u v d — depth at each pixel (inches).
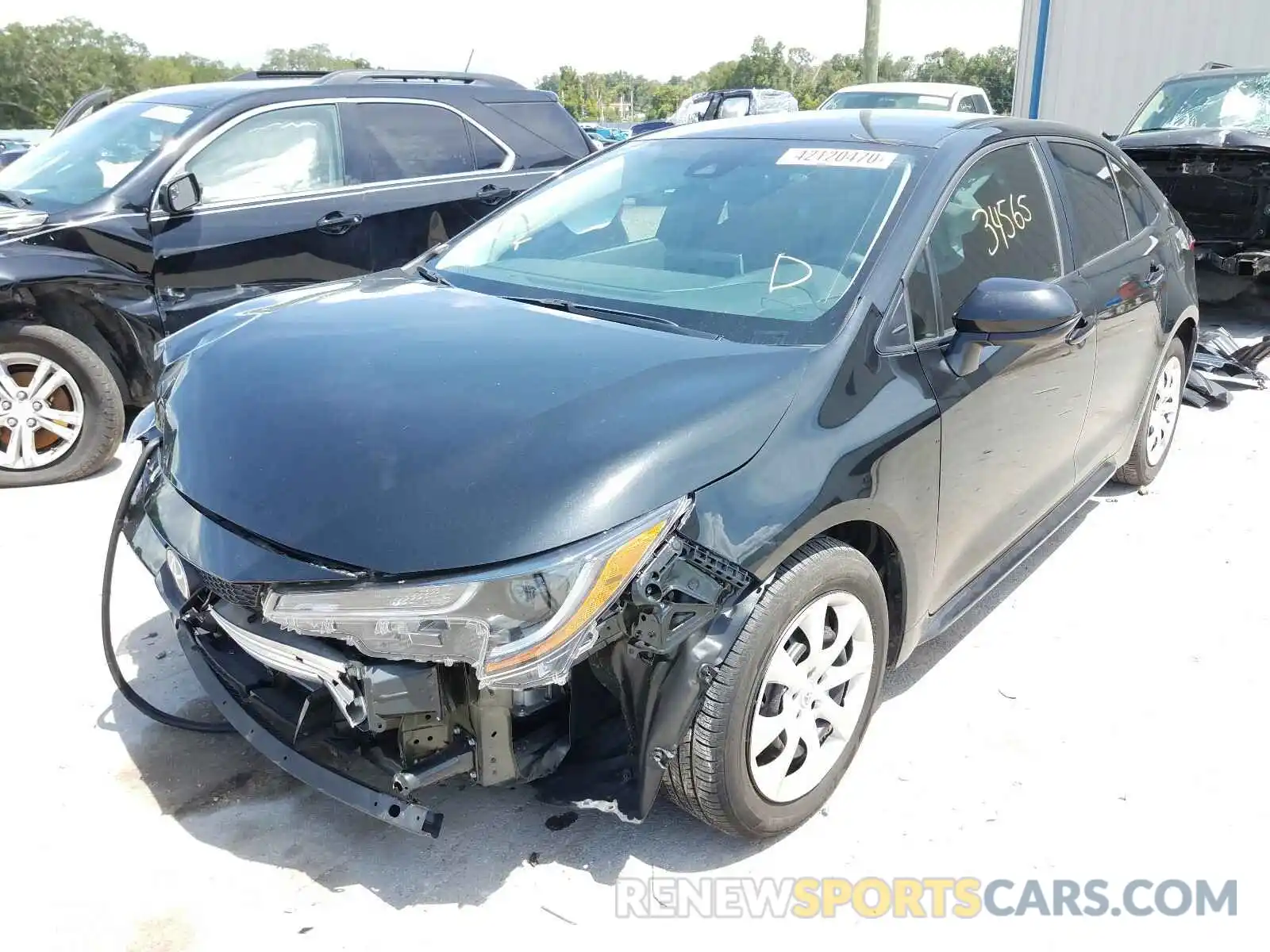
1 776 106.0
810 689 95.1
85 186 197.0
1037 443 129.0
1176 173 296.4
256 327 112.3
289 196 209.8
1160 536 167.9
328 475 83.9
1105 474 163.8
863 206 114.6
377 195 221.1
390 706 78.7
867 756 111.7
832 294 104.3
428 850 96.7
